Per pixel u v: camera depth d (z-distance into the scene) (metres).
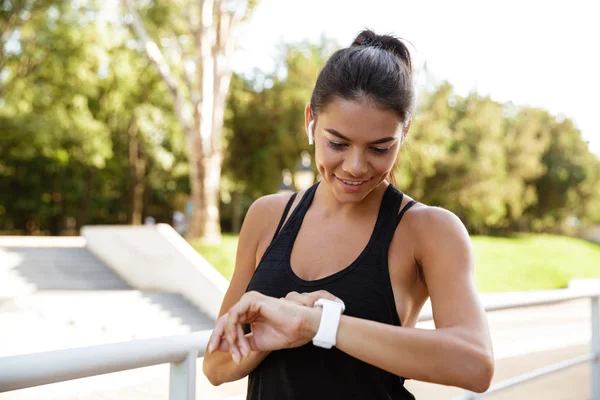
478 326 1.03
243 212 40.53
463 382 0.98
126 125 27.33
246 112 27.89
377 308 1.12
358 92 1.05
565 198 44.59
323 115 1.10
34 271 13.74
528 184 43.91
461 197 34.28
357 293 1.12
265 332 1.08
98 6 21.22
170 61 21.38
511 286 17.34
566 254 23.91
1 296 11.91
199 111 16.12
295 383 1.14
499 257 20.31
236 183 29.75
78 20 21.11
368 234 1.18
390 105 1.05
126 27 19.14
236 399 1.60
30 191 32.31
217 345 1.11
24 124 21.14
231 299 1.33
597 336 2.73
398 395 1.18
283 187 15.62
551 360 5.98
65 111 22.38
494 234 44.94
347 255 1.17
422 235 1.14
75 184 31.78
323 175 1.15
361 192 1.12
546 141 41.06
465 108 35.94
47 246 15.66
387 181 1.24
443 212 1.15
